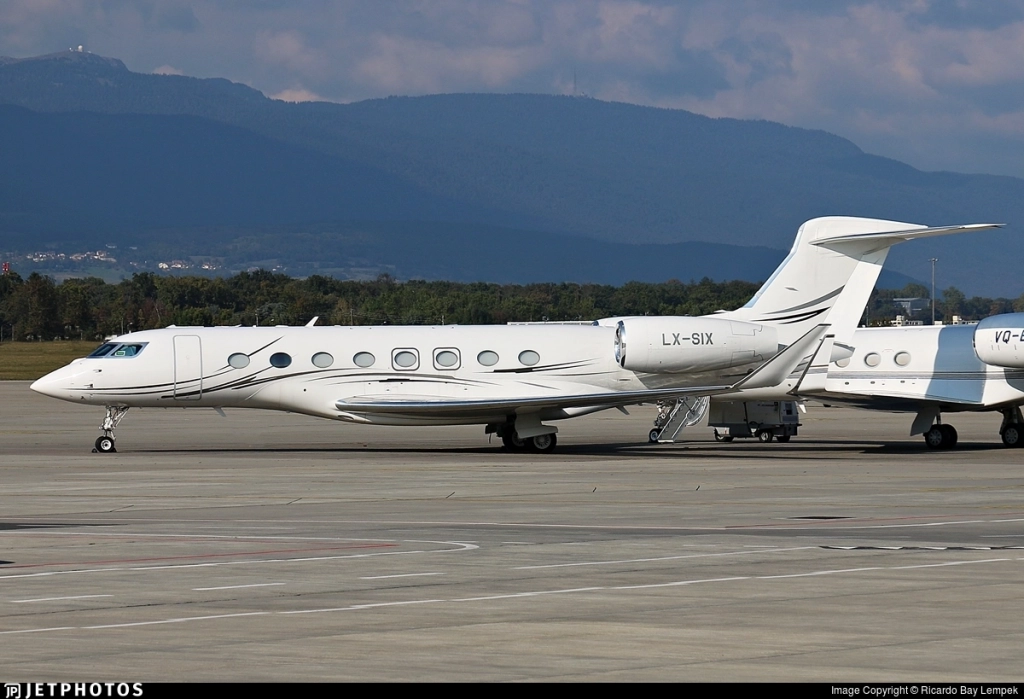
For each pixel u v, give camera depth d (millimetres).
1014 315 140000
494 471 110500
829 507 83812
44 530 71375
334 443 151375
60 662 39438
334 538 67688
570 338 139000
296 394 135375
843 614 46594
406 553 61938
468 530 71375
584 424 190625
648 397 134375
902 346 145625
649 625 44750
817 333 134750
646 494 92000
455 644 41875
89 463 118562
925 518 77562
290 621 45500
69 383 130875
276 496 90438
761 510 81938
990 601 49031
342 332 137000
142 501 87125
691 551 62594
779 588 51875
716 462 121812
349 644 41875
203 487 96562
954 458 129875
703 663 39281
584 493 92625
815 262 142875
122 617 46219
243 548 63750
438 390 136000
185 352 133250
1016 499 89062
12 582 53625
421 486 97500
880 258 143750
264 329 136875
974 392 144125
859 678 37375
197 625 44812
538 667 38844
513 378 137125
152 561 59406
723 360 137875
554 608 47812
